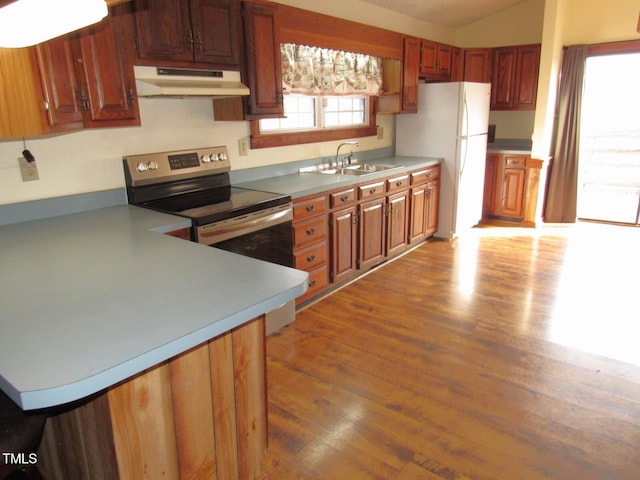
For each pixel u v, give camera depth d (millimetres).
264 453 1594
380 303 3359
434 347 2732
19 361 949
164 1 2352
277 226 2842
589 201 5672
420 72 4641
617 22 4824
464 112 4484
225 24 2662
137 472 1191
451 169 4660
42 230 2084
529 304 3289
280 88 3086
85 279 1422
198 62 2555
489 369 2492
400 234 4242
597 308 3207
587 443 1938
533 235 5031
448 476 1779
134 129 2684
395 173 3984
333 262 3453
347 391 2328
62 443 1413
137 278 1420
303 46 3441
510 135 5883
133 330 1074
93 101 2123
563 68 5129
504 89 5418
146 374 1161
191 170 2914
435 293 3520
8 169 2213
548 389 2309
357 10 4062
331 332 2936
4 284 1396
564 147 5297
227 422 1420
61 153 2391
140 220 2268
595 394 2262
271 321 2852
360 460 1872
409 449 1926
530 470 1801
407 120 4840
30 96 1856
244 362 1438
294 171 3807
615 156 5348
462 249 4586
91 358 956
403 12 4668
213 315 1145
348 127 4273
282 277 1413
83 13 981
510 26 5438
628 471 1786
